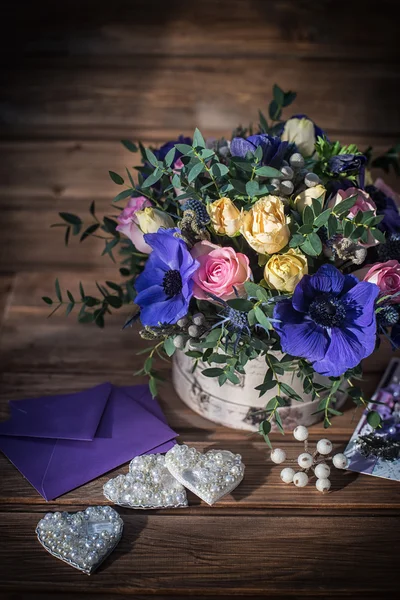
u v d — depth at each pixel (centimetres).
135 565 74
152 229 76
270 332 77
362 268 77
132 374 94
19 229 120
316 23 124
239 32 124
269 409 78
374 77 126
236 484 80
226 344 74
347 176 80
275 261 71
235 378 75
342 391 81
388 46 125
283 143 77
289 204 76
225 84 125
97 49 124
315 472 80
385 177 124
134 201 83
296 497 80
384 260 79
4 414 89
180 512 79
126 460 83
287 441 85
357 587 73
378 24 124
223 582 73
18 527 77
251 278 73
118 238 88
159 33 124
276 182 75
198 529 77
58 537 75
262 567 74
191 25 124
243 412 85
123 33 124
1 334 100
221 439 86
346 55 125
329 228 72
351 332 73
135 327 101
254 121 126
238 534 77
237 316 73
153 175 78
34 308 105
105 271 112
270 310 72
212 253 73
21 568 74
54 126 125
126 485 79
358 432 86
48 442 85
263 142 76
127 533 77
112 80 125
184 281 73
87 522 76
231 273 72
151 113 126
